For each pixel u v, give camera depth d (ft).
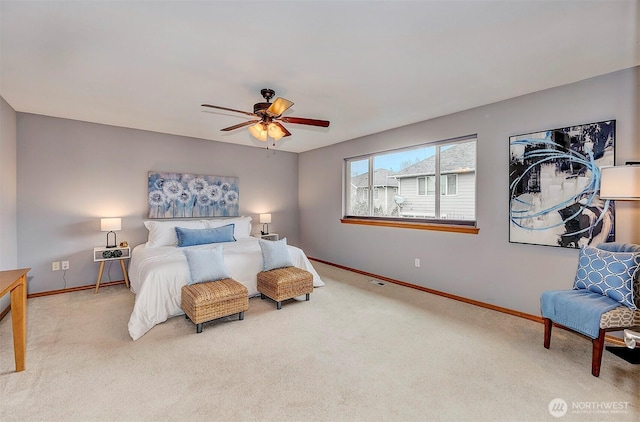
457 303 11.33
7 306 10.08
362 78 8.53
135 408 5.55
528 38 6.49
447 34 6.34
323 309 10.64
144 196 14.53
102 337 8.39
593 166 8.34
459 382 6.38
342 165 17.11
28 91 9.54
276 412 5.49
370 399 5.84
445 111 11.53
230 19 5.80
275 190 19.43
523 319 9.76
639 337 4.23
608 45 6.75
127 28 6.11
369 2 5.29
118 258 12.81
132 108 11.21
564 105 8.92
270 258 11.76
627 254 7.03
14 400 5.73
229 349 7.76
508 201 10.21
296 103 10.59
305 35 6.37
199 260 9.95
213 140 16.71
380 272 14.93
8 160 10.64
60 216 12.56
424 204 13.30
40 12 5.56
